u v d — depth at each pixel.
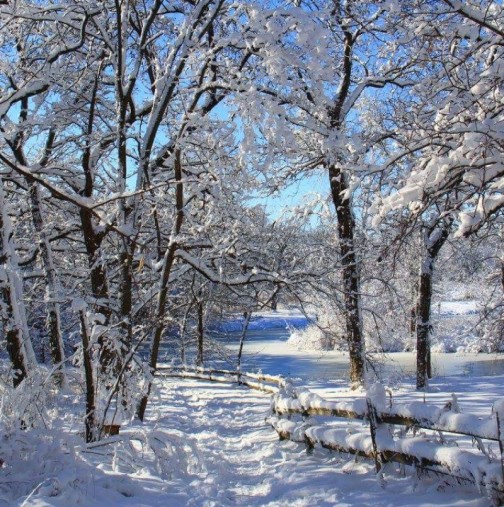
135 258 14.06
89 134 9.52
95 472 6.27
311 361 30.47
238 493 6.36
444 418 5.18
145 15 12.29
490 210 7.17
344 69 15.64
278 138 9.50
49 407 8.05
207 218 12.88
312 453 7.80
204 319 26.62
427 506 4.96
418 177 7.51
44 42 11.30
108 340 8.93
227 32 12.00
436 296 31.73
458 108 8.25
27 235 16.69
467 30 8.29
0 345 11.97
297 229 16.78
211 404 16.14
